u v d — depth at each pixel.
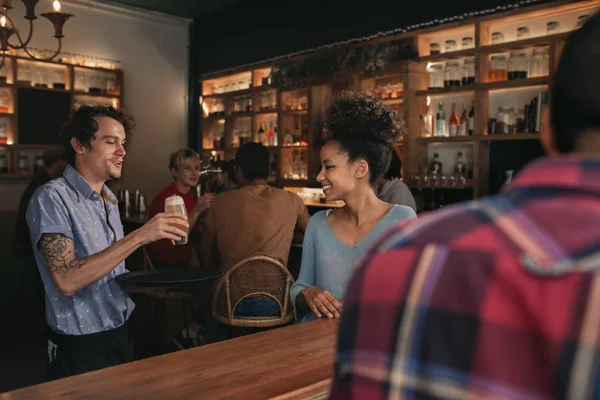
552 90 0.47
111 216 2.00
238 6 7.34
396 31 5.37
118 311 1.93
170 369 1.15
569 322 0.35
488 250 0.40
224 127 7.80
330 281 1.77
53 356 1.86
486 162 4.84
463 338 0.38
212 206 2.73
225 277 2.53
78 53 7.05
